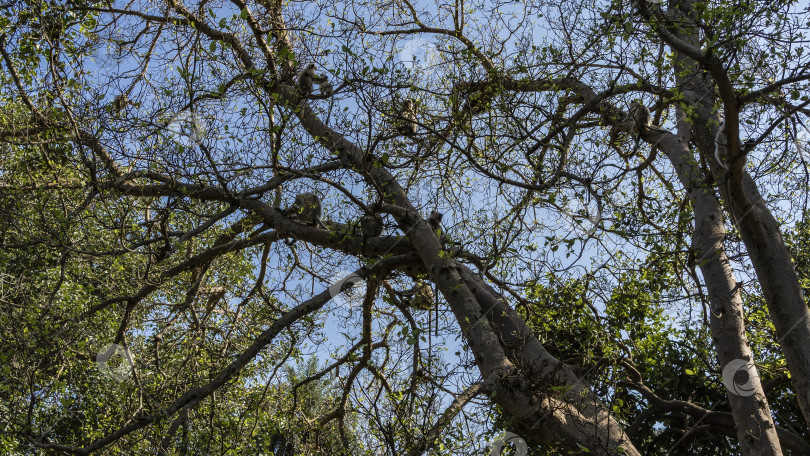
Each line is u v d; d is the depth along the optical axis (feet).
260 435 34.86
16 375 27.71
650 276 29.50
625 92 27.25
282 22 32.81
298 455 33.73
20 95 29.68
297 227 32.76
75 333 32.24
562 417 24.48
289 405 36.99
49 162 29.25
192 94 25.35
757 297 35.24
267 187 29.73
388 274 34.47
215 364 34.71
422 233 30.73
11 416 27.66
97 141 26.66
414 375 29.04
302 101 31.89
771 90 21.53
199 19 30.89
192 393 29.19
